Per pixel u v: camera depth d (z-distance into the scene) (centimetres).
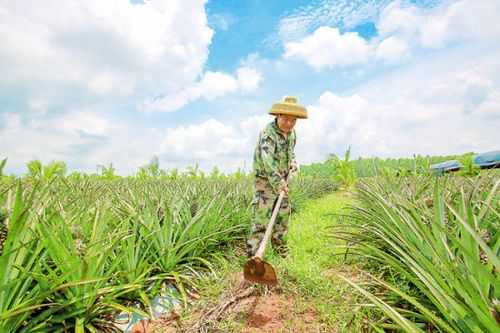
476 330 142
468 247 204
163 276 291
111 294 236
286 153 386
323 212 705
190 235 369
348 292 278
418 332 144
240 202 559
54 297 214
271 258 364
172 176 1642
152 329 232
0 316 159
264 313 250
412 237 255
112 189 641
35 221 212
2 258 167
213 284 314
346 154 1500
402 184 555
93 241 235
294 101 366
